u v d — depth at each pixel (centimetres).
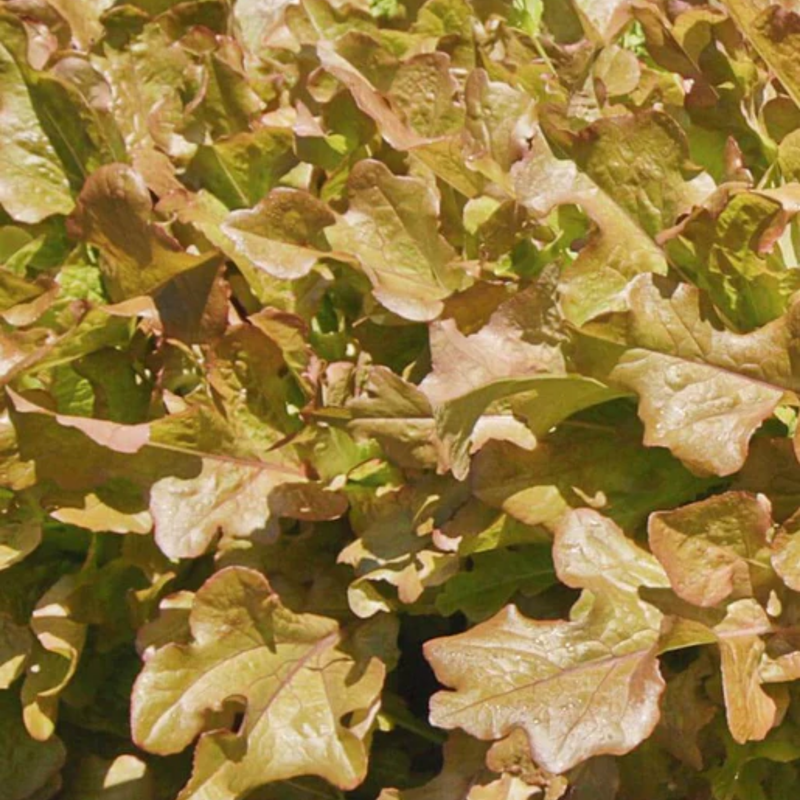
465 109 127
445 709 117
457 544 122
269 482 125
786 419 124
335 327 129
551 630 118
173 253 123
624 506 123
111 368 127
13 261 129
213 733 121
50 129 129
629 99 132
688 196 122
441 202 129
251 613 123
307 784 128
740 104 129
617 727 116
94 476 123
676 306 120
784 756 121
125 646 131
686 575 117
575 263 122
